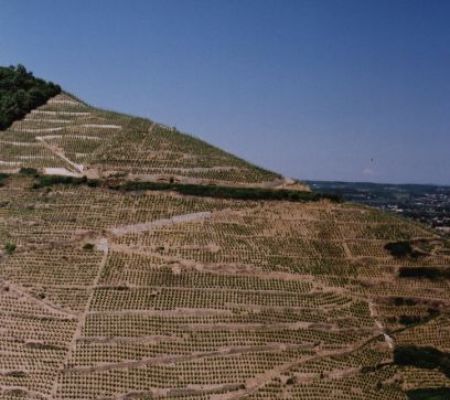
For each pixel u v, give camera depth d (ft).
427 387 449.06
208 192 579.07
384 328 495.00
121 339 427.33
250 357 434.30
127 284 474.08
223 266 503.20
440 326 503.61
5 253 503.61
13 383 394.73
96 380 399.24
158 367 415.23
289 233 552.00
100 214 545.44
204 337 440.86
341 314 488.85
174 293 471.21
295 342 451.53
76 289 467.11
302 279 510.58
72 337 428.97
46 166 613.52
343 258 540.52
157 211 552.82
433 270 541.75
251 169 624.18
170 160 618.03
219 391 409.69
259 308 472.44
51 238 517.96
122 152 621.72
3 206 560.20
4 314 445.78
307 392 419.95
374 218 583.99
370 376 446.60
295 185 611.06
